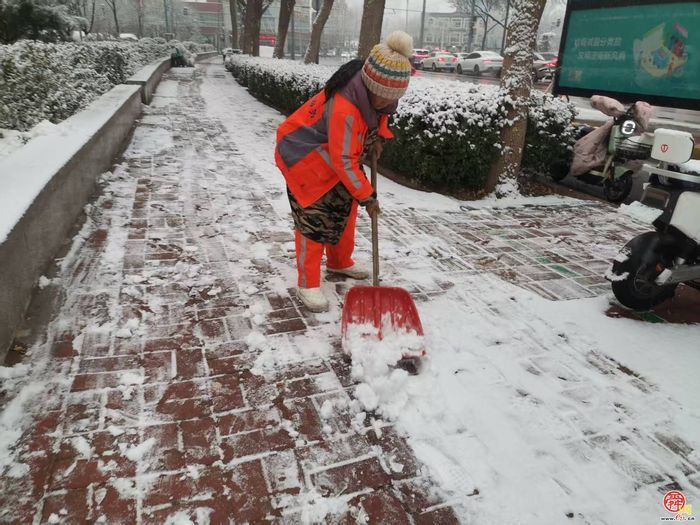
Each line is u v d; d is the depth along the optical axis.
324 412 2.38
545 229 5.12
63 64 7.33
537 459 2.19
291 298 3.41
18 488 1.92
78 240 4.01
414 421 2.37
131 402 2.39
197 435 2.22
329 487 2.01
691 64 6.86
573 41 8.38
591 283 3.90
